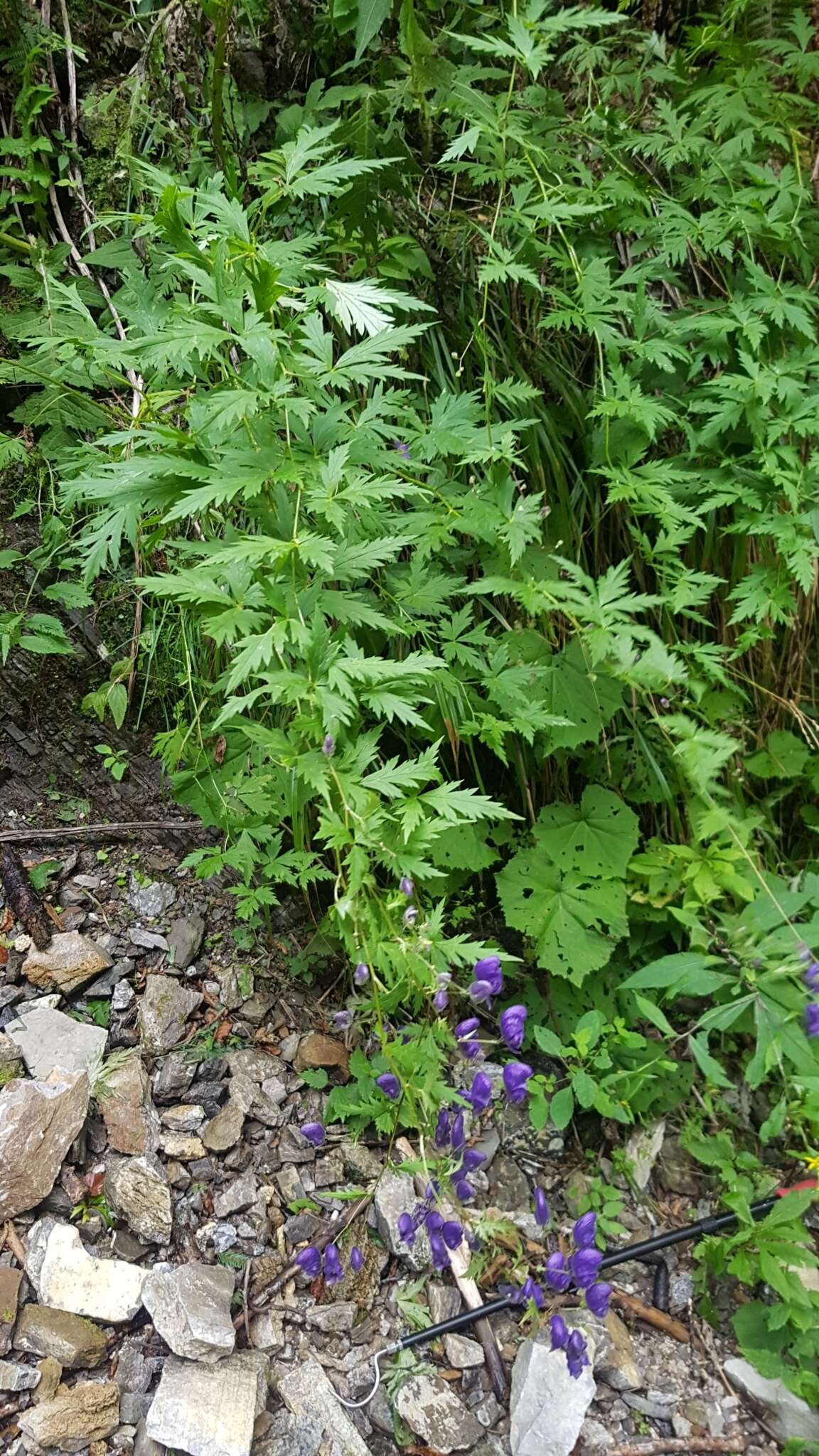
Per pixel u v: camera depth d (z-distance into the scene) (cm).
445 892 251
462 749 265
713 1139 244
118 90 290
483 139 250
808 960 208
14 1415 183
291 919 268
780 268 277
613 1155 245
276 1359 204
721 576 279
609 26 307
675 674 185
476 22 279
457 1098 191
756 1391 212
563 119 267
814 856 294
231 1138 229
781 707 287
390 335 179
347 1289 216
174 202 158
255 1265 215
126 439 186
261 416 181
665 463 243
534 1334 208
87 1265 202
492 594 254
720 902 246
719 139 276
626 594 240
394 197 273
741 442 249
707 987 212
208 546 185
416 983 183
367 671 158
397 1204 225
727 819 196
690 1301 229
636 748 262
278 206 244
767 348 257
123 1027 240
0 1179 203
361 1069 239
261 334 168
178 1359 194
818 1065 207
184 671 267
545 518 267
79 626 270
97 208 291
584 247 256
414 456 222
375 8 261
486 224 272
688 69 283
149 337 167
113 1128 222
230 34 288
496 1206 236
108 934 254
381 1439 198
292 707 240
